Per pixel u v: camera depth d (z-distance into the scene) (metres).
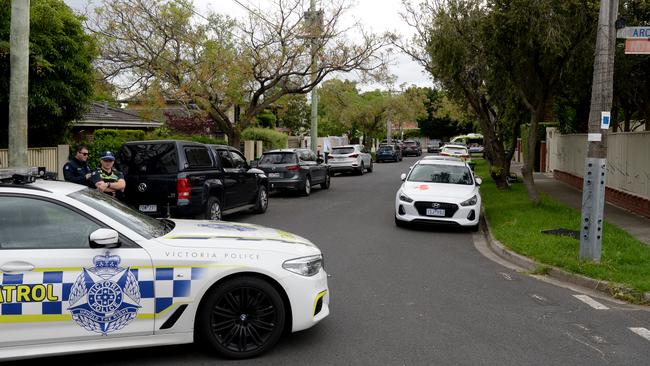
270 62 20.06
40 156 14.45
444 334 5.66
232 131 21.36
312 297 5.13
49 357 5.00
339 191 21.61
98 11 18.41
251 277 4.96
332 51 20.75
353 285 7.60
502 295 7.20
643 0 12.36
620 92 16.08
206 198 11.45
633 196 13.76
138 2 18.58
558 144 24.16
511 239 10.25
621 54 13.12
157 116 21.72
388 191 21.52
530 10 12.04
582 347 5.35
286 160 19.34
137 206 10.84
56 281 4.48
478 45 14.12
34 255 4.50
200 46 19.38
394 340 5.47
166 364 4.85
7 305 4.39
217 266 4.84
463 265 9.01
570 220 12.11
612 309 6.67
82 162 9.87
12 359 4.48
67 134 17.16
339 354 5.09
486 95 19.22
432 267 8.81
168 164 10.82
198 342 5.24
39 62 13.18
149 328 4.70
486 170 29.22
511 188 19.78
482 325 5.96
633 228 11.48
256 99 21.39
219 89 19.86
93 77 16.56
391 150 45.00
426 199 12.23
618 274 7.71
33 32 13.75
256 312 5.01
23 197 4.70
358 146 32.16
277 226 12.89
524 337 5.61
